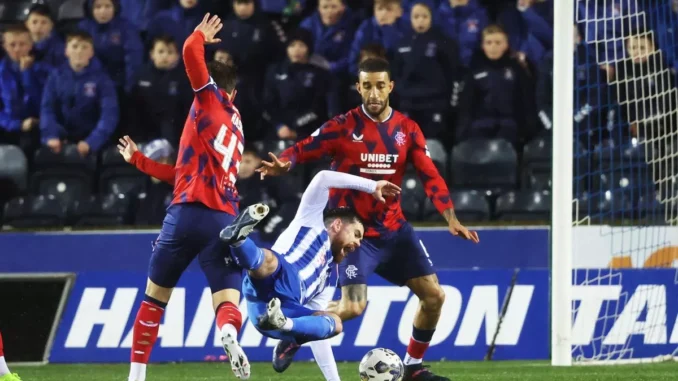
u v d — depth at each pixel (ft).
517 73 133.90
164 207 126.41
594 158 128.26
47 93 134.92
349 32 140.56
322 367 73.72
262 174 77.61
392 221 79.41
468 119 133.69
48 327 115.03
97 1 142.00
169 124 135.03
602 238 115.03
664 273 114.11
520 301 114.21
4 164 134.10
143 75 135.23
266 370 104.88
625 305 112.68
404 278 80.89
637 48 127.03
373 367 72.64
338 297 112.47
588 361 109.70
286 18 147.33
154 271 69.77
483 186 131.03
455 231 78.84
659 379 89.40
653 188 122.52
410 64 133.08
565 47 100.94
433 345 113.39
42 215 128.98
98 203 129.80
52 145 134.00
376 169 79.56
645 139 118.01
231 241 61.16
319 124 134.10
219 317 66.18
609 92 121.60
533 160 131.85
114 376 100.83
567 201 101.14
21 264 117.80
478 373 97.66
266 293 65.31
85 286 115.96
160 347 113.19
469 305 114.11
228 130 69.87
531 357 112.78
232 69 72.84
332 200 79.56
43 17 142.20
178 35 141.69
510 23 140.77
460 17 141.38
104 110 134.62
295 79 133.18
